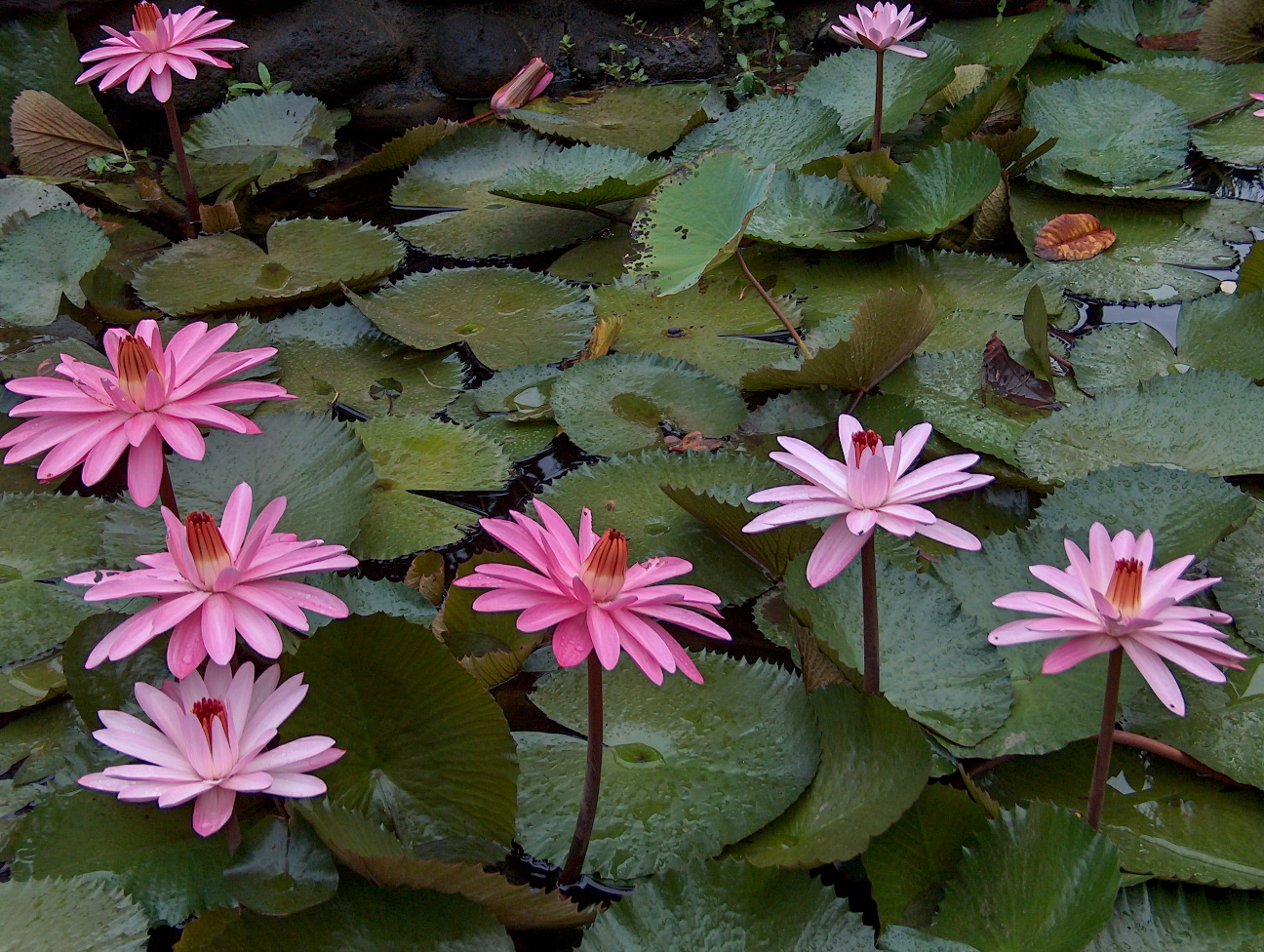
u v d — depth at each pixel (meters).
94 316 2.52
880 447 1.71
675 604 1.69
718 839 1.78
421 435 2.24
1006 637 1.66
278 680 1.73
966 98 3.18
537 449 2.24
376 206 3.17
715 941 1.70
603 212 3.01
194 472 2.09
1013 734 1.85
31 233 2.69
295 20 3.59
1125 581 1.65
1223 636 1.63
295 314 2.55
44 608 1.98
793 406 2.26
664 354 2.44
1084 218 2.83
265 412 2.28
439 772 1.77
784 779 1.81
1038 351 2.29
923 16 3.98
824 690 1.84
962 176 2.76
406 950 1.68
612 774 1.83
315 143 3.39
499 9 3.79
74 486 2.17
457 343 2.50
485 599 1.64
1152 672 1.63
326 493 2.08
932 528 1.69
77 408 1.78
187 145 3.38
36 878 1.74
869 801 1.77
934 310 2.25
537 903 1.70
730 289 2.71
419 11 3.75
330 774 1.76
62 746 1.88
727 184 2.58
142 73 2.77
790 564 1.94
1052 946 1.68
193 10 2.89
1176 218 2.91
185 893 1.74
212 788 1.67
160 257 2.73
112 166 3.26
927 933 1.71
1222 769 1.83
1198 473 2.05
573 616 1.65
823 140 3.24
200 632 1.69
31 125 3.14
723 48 3.98
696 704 1.88
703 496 1.99
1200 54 3.75
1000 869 1.73
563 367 2.39
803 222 2.89
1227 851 1.79
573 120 3.46
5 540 2.04
